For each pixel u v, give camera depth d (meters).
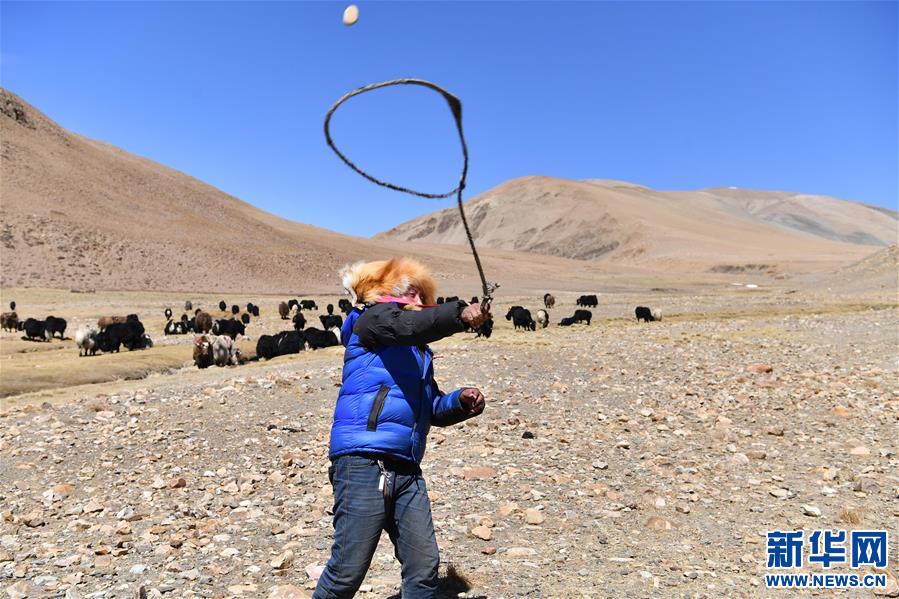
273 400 13.19
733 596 4.78
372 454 3.34
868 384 13.59
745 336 25.06
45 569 5.48
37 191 136.50
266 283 118.94
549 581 5.00
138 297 81.31
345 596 3.43
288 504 7.23
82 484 8.27
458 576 4.97
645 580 5.04
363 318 3.39
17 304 69.69
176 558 5.71
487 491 7.42
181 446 9.92
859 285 68.69
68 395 16.50
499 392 13.41
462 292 103.81
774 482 7.69
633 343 22.59
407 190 2.96
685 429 10.29
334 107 2.73
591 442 9.66
